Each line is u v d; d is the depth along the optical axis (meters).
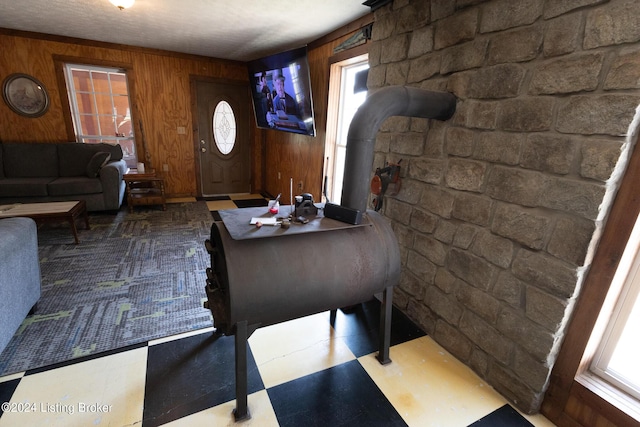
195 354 1.60
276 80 3.50
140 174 3.89
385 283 1.47
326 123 3.23
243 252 1.18
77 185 3.50
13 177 3.64
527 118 1.27
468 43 1.50
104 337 1.68
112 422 1.23
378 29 2.11
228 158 5.07
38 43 3.62
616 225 1.09
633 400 1.15
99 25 3.15
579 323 1.22
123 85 4.24
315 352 1.67
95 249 2.77
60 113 3.91
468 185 1.56
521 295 1.35
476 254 1.54
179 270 2.46
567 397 1.28
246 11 2.60
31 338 1.63
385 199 2.15
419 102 1.50
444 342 1.76
